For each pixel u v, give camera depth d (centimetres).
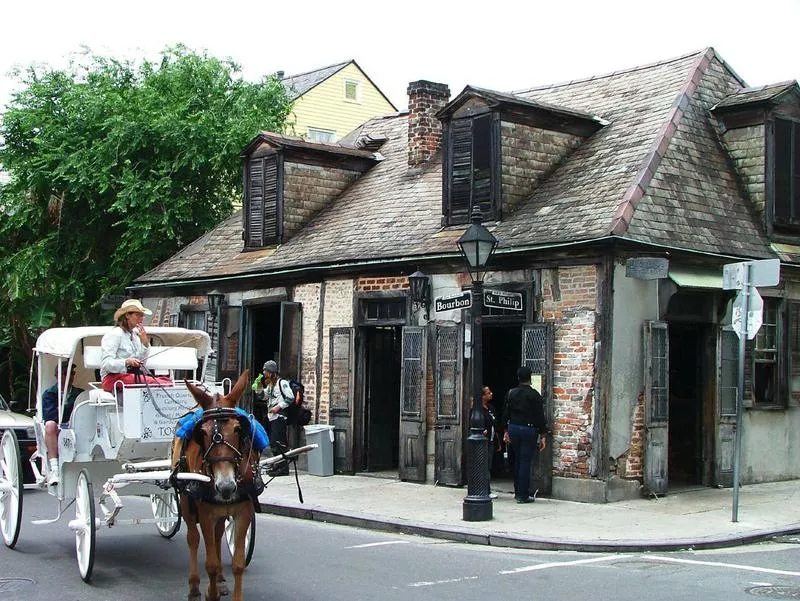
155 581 965
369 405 1814
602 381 1403
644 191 1501
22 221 2527
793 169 1691
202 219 2522
